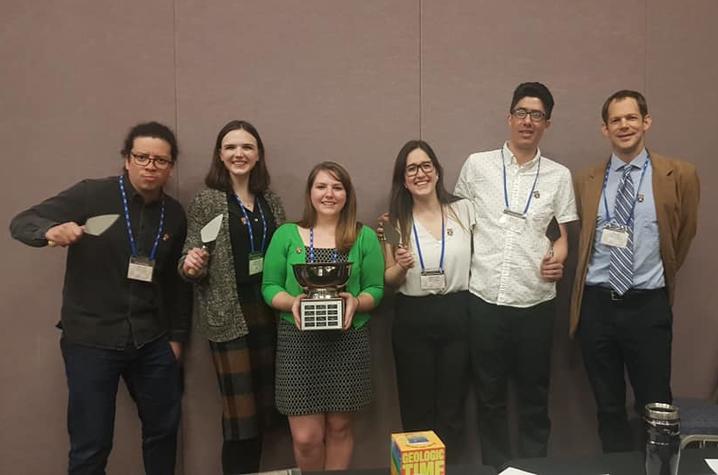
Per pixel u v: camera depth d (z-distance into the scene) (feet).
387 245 7.22
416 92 7.98
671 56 8.28
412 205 7.12
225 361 6.69
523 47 8.06
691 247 8.48
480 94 8.05
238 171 6.73
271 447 7.93
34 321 7.81
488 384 7.16
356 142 7.95
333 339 6.49
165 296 6.87
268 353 7.02
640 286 6.81
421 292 6.91
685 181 6.75
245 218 6.82
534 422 7.34
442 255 6.89
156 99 7.72
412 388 7.04
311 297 6.15
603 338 7.00
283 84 7.84
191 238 6.68
